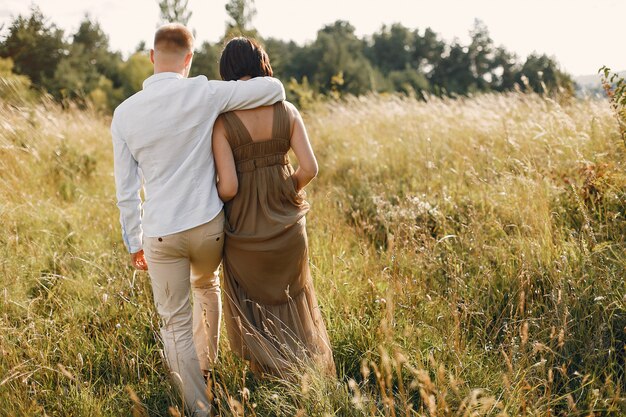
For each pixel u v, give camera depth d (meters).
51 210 4.91
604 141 4.96
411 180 5.53
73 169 6.55
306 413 2.22
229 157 2.35
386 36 68.38
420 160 5.99
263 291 2.50
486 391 2.32
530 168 4.35
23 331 2.74
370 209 4.89
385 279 3.29
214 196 2.34
